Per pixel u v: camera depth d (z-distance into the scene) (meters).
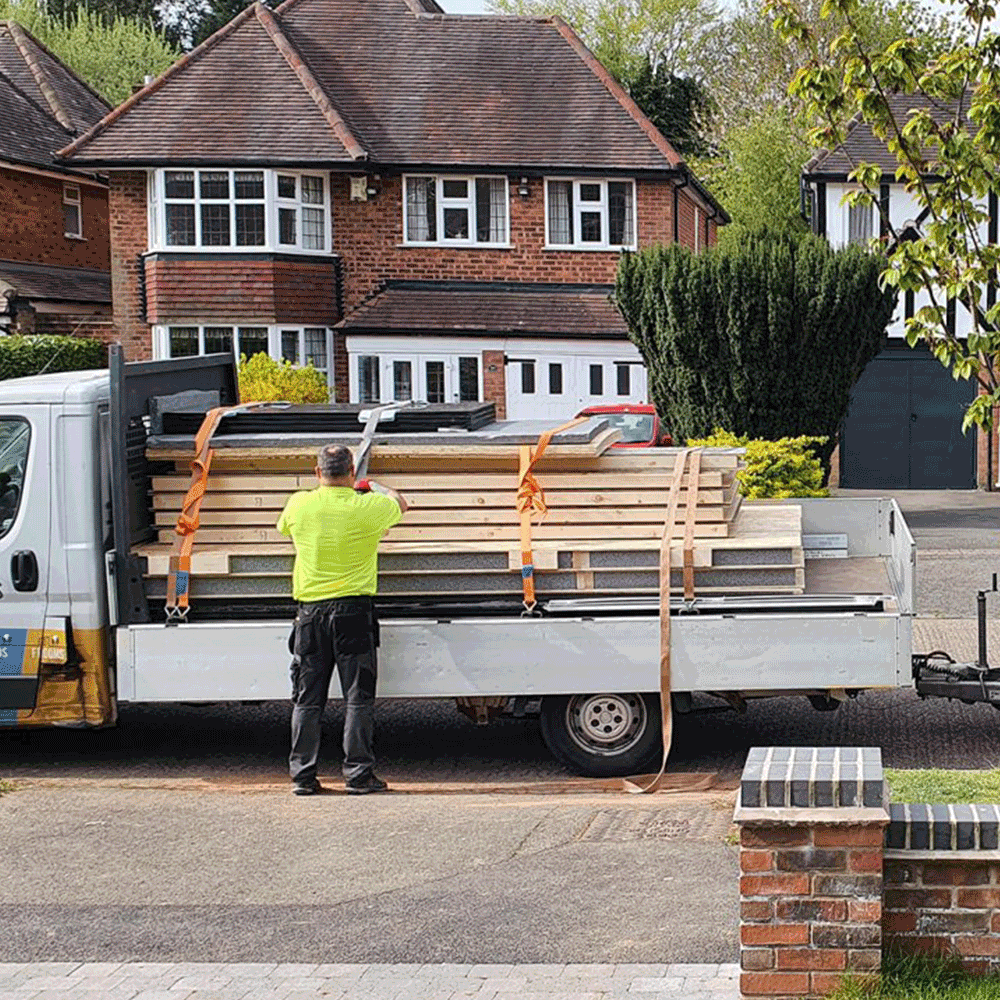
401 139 57.00
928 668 17.58
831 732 19.55
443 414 17.80
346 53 60.16
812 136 18.25
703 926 11.50
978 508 51.28
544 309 56.56
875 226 58.59
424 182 57.28
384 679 16.73
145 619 16.88
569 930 11.52
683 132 101.62
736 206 79.69
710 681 16.50
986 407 17.31
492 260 57.50
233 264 55.41
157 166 55.12
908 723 20.02
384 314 56.22
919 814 9.65
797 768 9.49
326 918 12.02
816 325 40.91
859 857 9.20
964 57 17.16
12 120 62.41
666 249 42.72
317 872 13.30
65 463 17.09
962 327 56.91
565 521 17.09
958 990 9.20
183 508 17.00
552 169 56.41
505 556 16.86
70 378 17.84
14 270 59.00
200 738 19.84
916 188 17.70
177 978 10.62
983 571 34.06
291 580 16.97
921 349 59.00
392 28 61.19
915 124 17.22
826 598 16.70
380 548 16.89
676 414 42.66
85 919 12.16
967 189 17.25
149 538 17.69
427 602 17.05
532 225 57.38
